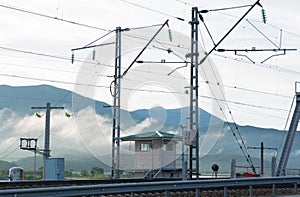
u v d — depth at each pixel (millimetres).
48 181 29422
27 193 16531
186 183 22016
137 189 20266
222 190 26594
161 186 21141
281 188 30234
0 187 26250
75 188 18031
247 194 26531
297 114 47375
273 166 41594
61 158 35875
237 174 42531
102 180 31750
